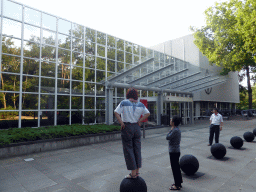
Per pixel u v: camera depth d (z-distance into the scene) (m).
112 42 15.07
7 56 9.66
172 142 4.17
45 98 10.98
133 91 3.57
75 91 12.45
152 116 17.25
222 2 20.06
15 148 6.99
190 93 21.19
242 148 8.38
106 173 5.20
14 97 9.80
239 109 44.81
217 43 20.62
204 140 10.52
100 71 14.12
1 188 4.27
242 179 4.79
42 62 11.01
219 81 20.73
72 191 4.08
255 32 14.30
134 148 3.39
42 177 4.93
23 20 10.31
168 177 4.90
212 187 4.29
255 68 28.70
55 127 9.80
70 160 6.50
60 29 11.98
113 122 14.16
